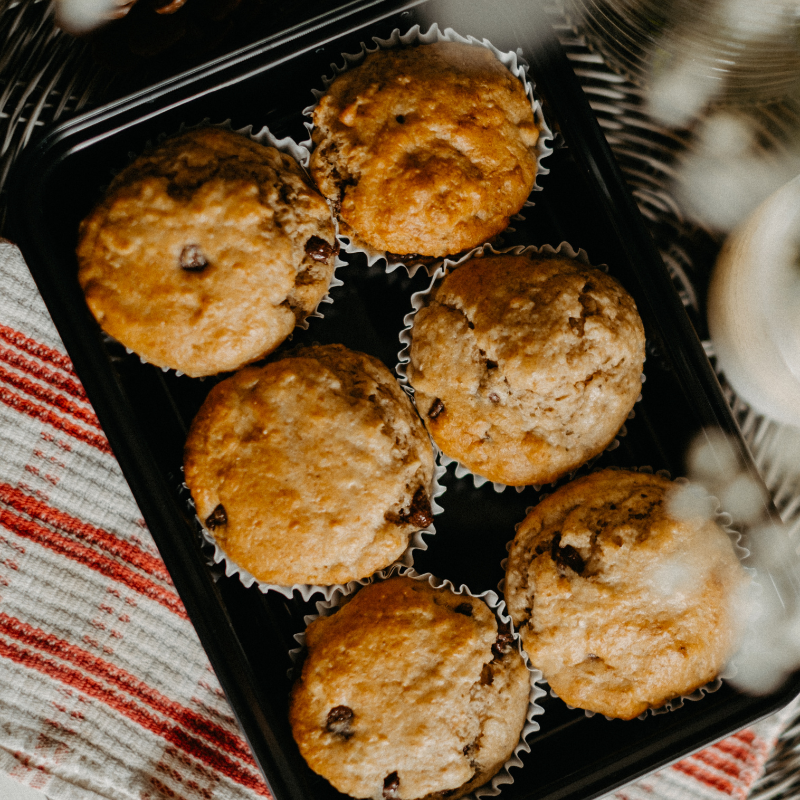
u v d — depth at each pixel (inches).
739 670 18.3
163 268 18.3
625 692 18.0
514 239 19.4
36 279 18.3
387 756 17.9
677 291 19.0
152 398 19.0
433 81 18.6
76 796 18.8
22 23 19.2
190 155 18.5
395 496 18.5
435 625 18.3
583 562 18.2
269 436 18.3
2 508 18.9
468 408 18.5
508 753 18.3
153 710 19.0
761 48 18.5
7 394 19.0
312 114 18.9
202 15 18.7
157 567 19.1
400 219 18.5
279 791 17.9
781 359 17.6
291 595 18.7
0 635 18.9
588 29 19.3
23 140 19.2
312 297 18.8
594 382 18.3
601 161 18.8
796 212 17.8
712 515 18.5
